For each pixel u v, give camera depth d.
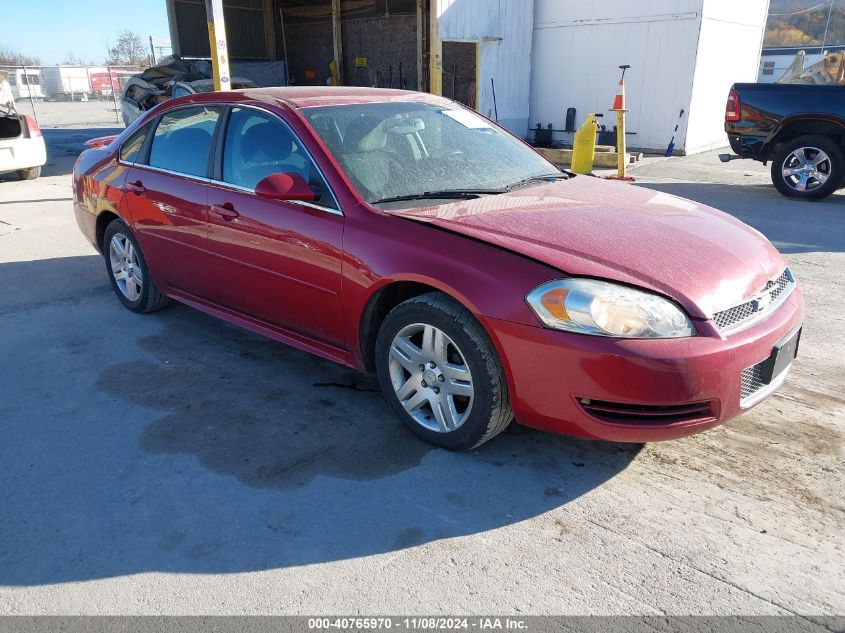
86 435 3.35
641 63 13.82
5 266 6.30
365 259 3.16
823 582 2.35
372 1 17.98
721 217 3.57
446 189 3.55
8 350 4.38
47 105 35.66
